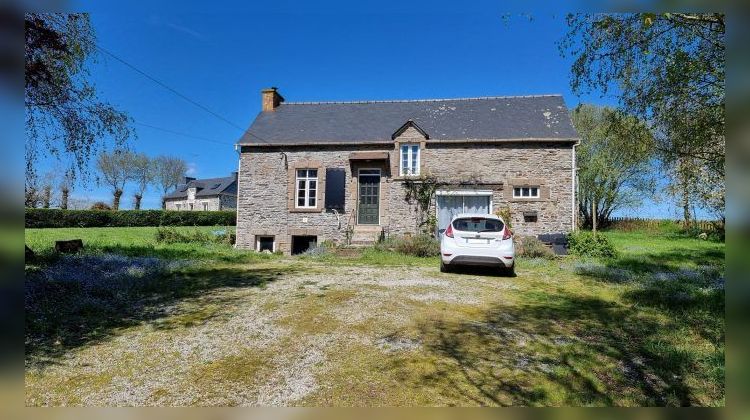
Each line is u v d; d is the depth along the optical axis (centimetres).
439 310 592
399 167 1627
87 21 742
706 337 473
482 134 1616
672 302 645
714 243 1808
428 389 345
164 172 6209
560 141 1532
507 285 800
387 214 1625
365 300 641
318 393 338
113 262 937
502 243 906
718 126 664
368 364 396
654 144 824
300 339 463
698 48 613
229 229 2123
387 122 1789
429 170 1612
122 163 5006
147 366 390
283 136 1758
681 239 2052
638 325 523
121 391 340
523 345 449
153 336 472
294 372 378
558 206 1521
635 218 2764
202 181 6544
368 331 492
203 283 773
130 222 3400
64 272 761
